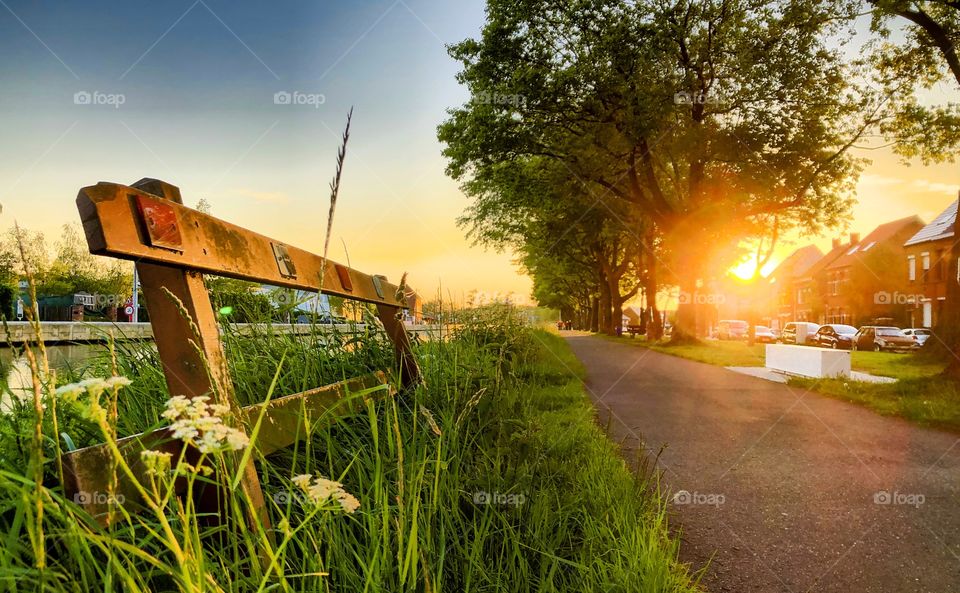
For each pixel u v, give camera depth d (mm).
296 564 1736
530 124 22641
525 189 25953
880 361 19109
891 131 18594
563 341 24234
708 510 3836
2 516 1446
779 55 20219
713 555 3029
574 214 27484
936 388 9539
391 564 1704
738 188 22438
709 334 63188
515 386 5906
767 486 4414
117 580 1344
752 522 3641
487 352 6371
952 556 3174
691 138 20578
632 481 3449
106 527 1306
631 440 5820
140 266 1674
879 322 47312
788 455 5434
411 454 2381
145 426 2166
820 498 4160
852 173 22531
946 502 4129
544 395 6715
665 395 9391
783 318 72688
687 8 20906
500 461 3104
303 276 2707
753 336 31484
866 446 5930
